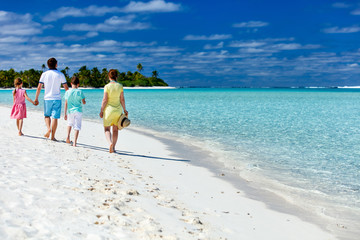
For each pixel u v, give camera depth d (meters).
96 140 10.57
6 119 14.27
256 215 4.73
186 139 12.09
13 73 171.88
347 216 4.89
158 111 25.98
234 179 6.79
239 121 18.80
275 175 7.21
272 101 46.81
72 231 3.21
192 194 5.49
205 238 3.56
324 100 51.91
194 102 42.19
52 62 8.85
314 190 6.17
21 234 2.98
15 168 5.43
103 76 185.62
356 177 7.14
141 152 9.20
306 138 12.70
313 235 4.13
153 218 3.91
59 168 5.84
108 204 4.18
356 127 16.53
